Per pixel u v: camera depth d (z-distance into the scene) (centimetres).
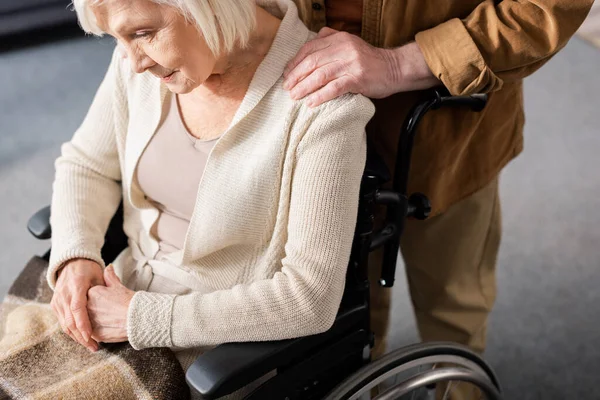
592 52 328
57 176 134
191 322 107
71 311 116
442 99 115
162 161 121
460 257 147
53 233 127
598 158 266
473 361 136
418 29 119
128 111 128
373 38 120
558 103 295
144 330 108
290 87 108
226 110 114
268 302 106
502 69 114
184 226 126
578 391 184
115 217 140
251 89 109
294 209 107
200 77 103
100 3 95
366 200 111
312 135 104
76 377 112
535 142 273
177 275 123
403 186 121
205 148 116
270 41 111
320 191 104
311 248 105
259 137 110
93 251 125
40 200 249
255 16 105
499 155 136
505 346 197
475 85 112
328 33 114
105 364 114
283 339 106
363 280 117
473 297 154
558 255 225
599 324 203
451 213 140
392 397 121
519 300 211
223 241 116
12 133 282
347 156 104
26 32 342
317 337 109
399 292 215
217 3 97
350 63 108
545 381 187
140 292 112
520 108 133
